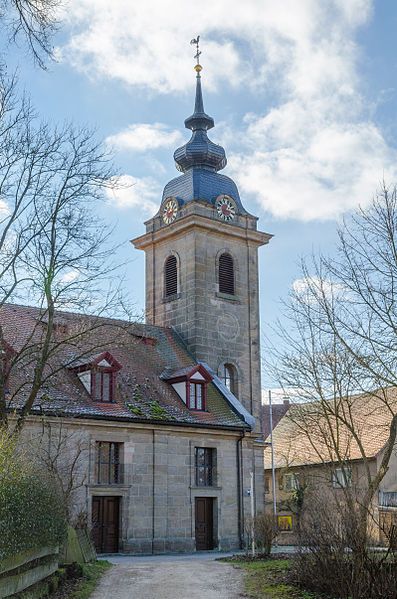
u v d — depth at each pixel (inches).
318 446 1724.9
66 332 1226.0
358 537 718.5
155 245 1915.6
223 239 1866.4
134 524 1411.2
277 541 1676.9
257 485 1678.2
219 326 1803.6
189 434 1529.3
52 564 813.9
